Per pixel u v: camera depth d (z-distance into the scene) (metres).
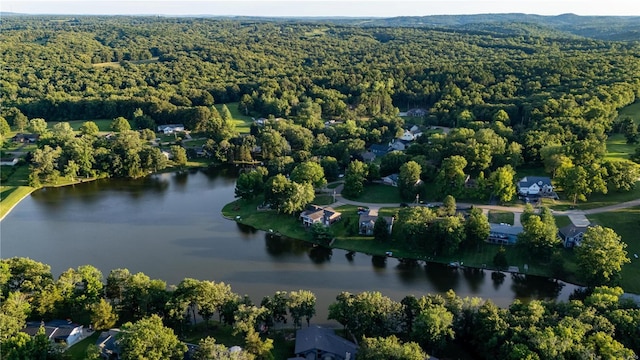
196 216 170.12
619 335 90.06
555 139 193.62
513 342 86.75
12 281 108.44
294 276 130.50
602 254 115.06
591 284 117.56
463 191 163.25
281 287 125.12
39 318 103.81
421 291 123.44
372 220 149.75
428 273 131.88
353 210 163.88
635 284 119.56
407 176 169.62
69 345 97.38
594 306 97.44
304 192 161.75
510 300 118.88
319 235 145.50
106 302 107.81
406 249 141.75
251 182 176.00
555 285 124.31
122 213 172.75
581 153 173.38
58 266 134.62
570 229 136.38
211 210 175.75
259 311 98.56
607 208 152.62
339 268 134.75
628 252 130.75
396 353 83.00
